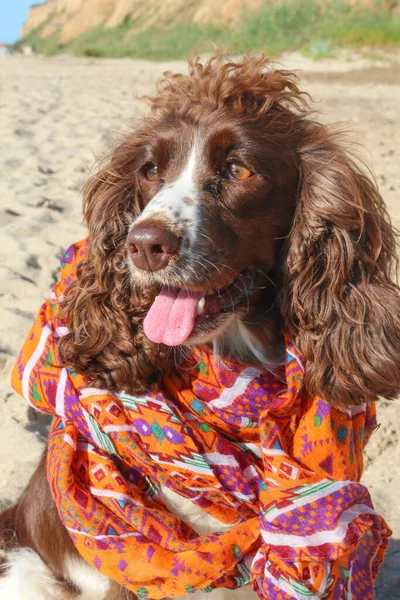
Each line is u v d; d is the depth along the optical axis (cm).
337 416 76
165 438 75
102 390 77
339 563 75
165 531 74
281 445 75
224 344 77
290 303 76
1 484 100
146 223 72
